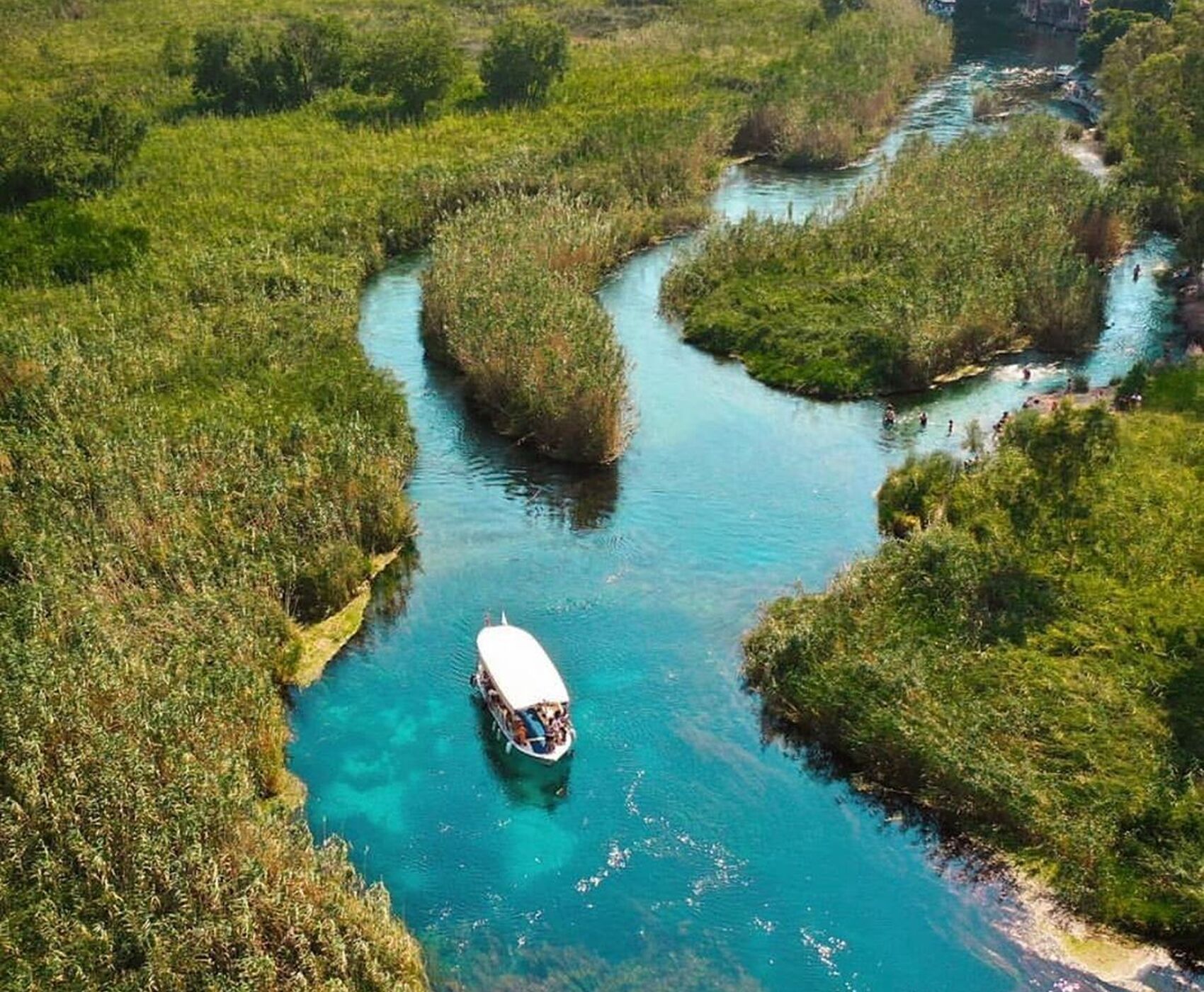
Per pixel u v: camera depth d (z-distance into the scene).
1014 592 43.47
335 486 50.06
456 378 65.94
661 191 88.19
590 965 32.50
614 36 133.25
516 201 81.31
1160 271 75.88
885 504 51.91
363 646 45.25
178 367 59.84
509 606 47.06
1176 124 69.69
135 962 29.12
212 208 81.62
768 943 32.94
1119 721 37.31
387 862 35.69
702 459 57.34
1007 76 123.56
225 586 44.09
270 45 110.06
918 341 62.34
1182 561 44.75
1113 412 55.78
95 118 87.31
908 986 31.53
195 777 33.25
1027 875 34.25
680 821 37.03
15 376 55.03
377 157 92.31
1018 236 71.25
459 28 137.50
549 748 38.56
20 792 32.34
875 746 38.03
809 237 76.56
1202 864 32.16
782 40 125.38
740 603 46.75
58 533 44.28
